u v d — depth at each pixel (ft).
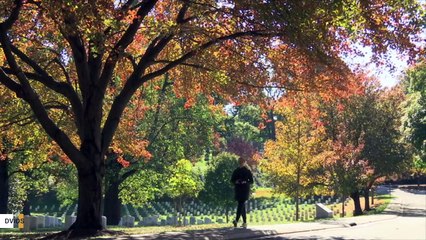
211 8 47.19
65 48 62.44
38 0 39.14
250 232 44.04
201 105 111.04
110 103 72.02
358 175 98.48
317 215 93.25
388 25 46.70
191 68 63.26
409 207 117.50
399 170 113.39
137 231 54.54
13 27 51.93
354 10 42.68
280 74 58.03
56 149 74.18
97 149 46.50
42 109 43.34
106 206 112.57
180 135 114.32
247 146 266.36
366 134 109.70
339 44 50.39
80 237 42.06
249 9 42.16
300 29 38.17
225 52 57.57
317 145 96.58
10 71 45.80
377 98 112.37
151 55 49.80
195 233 42.11
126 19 42.37
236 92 63.16
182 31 47.85
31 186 139.54
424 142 135.85
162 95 109.91
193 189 111.75
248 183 46.85
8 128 67.97
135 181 115.03
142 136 104.37
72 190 129.90
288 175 99.66
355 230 51.67
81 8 34.35
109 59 46.01
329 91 56.65
